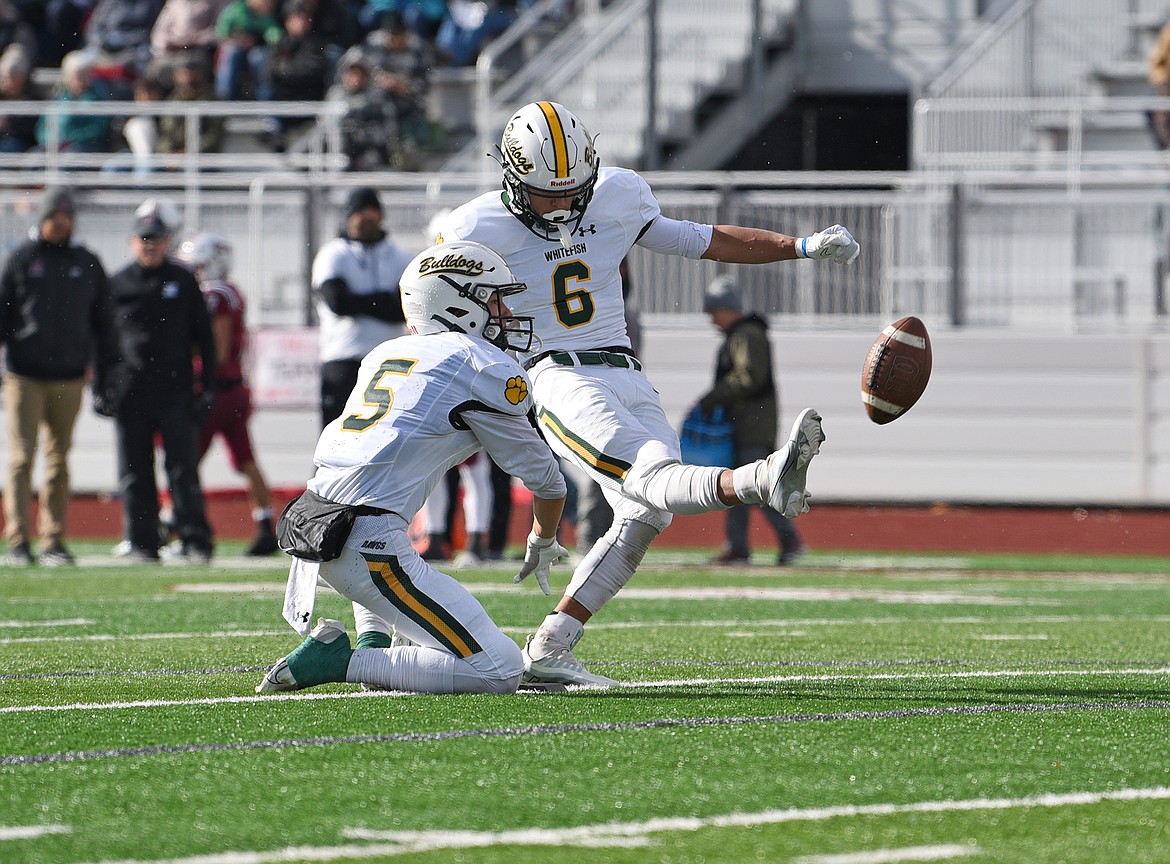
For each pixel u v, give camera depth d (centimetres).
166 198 5228
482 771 1325
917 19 7181
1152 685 1864
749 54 6969
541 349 1800
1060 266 5100
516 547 4628
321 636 1728
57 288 3669
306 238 5200
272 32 6431
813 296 5131
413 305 1752
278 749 1413
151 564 3850
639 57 6712
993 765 1372
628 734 1495
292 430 5109
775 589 3372
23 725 1537
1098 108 5675
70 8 7150
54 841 1105
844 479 5122
